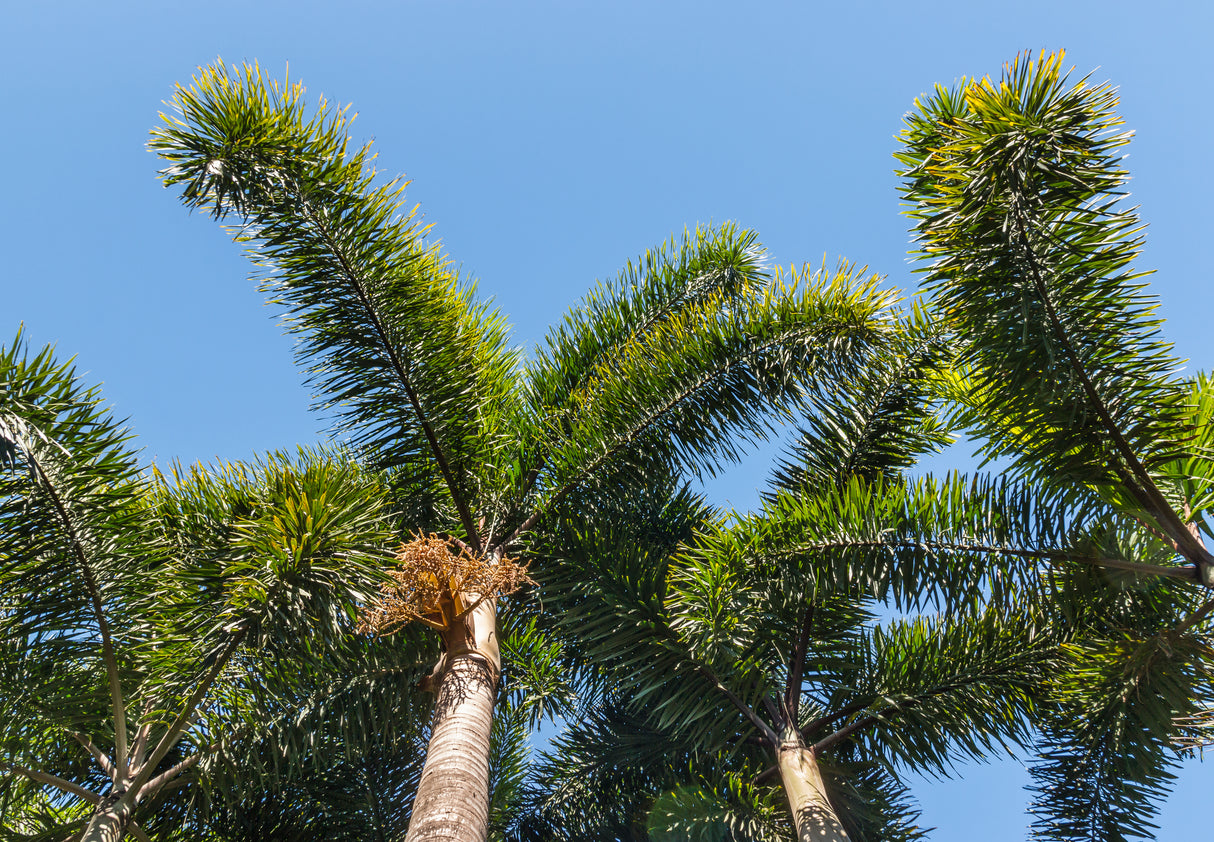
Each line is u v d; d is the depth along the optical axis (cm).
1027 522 552
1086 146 481
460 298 774
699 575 569
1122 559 532
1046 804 601
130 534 519
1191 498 532
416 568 579
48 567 489
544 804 762
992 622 633
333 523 505
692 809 579
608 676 733
